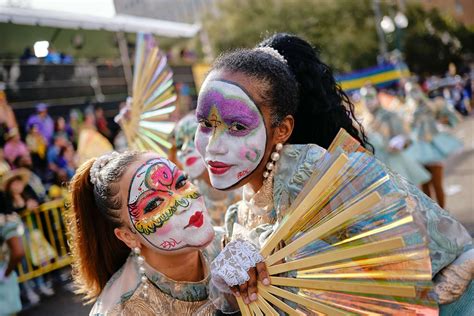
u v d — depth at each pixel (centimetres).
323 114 171
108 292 158
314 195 130
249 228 161
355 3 2402
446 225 145
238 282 134
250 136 140
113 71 878
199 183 272
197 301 163
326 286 127
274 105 142
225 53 154
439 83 2052
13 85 684
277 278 133
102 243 168
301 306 131
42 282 543
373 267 123
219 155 141
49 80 743
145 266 158
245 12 2323
